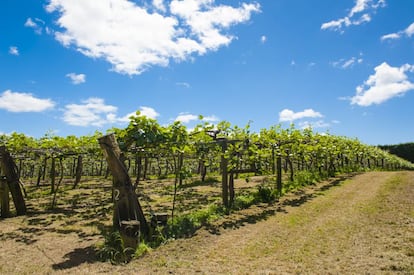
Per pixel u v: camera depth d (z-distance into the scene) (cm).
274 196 923
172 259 430
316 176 1359
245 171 853
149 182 1634
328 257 411
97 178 2145
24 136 958
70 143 938
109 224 685
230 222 634
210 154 873
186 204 896
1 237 583
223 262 411
